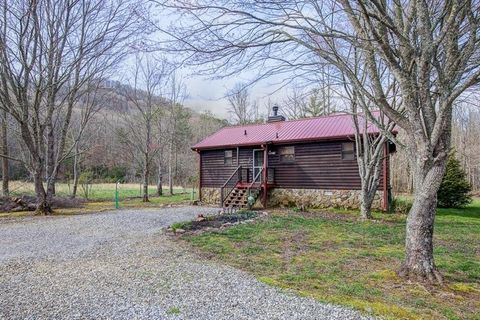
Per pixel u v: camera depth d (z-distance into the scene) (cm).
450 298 378
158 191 2277
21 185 1980
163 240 709
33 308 338
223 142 1575
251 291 393
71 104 1312
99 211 1292
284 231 805
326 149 1311
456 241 723
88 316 319
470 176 2739
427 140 429
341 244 668
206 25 405
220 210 1275
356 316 322
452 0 396
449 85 411
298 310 336
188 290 395
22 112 1119
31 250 619
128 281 428
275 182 1426
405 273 444
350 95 993
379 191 1195
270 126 1633
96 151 2428
